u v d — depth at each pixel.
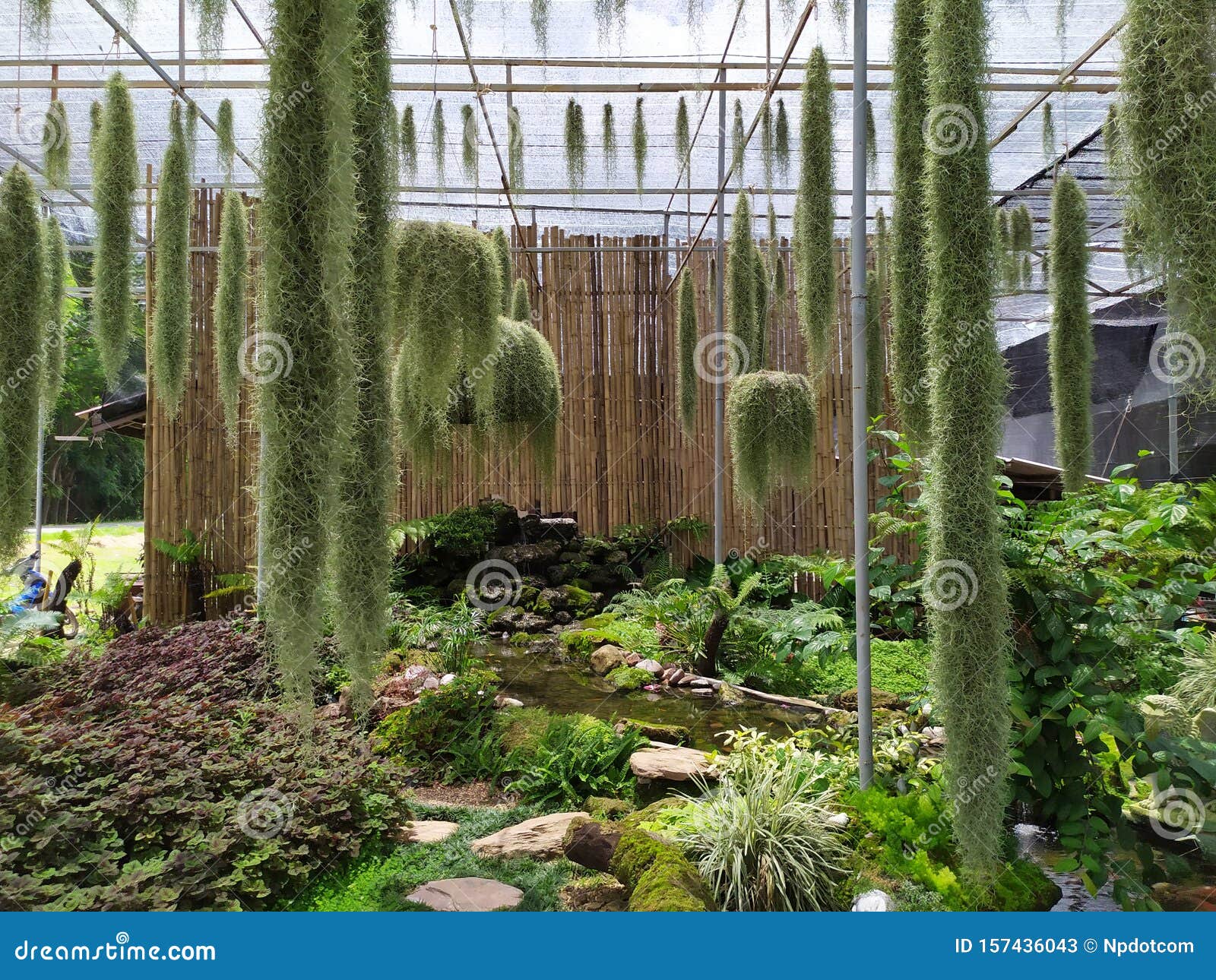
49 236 3.18
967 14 1.75
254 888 1.95
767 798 2.20
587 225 7.91
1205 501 2.95
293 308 1.77
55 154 3.64
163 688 3.47
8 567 2.72
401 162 4.11
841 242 7.33
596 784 2.89
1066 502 2.71
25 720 2.84
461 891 2.08
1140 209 1.69
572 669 5.11
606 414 7.87
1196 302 1.61
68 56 4.69
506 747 3.26
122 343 3.21
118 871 1.92
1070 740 2.18
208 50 2.52
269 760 2.56
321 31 1.77
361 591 2.15
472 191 5.59
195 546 6.65
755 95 4.88
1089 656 2.18
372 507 2.18
